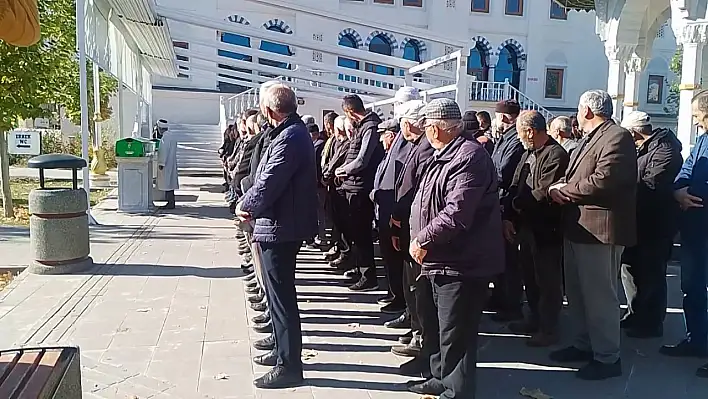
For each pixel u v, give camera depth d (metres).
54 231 7.00
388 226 5.52
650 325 5.36
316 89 20.80
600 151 4.20
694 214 4.68
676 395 4.18
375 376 4.36
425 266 3.63
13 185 17.05
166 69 23.16
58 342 4.90
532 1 32.84
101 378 4.23
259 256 4.16
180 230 10.12
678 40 9.85
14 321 5.39
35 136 11.60
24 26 3.08
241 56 28.31
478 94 27.58
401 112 5.23
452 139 3.62
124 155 11.93
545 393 4.18
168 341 4.95
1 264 7.54
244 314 5.65
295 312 4.16
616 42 13.75
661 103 33.25
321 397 3.99
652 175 5.27
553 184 4.57
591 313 4.41
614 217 4.20
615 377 4.44
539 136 4.84
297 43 13.58
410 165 4.65
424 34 11.27
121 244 8.82
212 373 4.35
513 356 4.86
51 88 11.65
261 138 4.94
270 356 4.54
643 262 5.34
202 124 28.91
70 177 19.67
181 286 6.59
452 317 3.61
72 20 12.86
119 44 15.16
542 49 33.19
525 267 5.34
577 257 4.41
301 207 4.04
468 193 3.42
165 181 12.57
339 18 12.05
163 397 3.96
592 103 4.30
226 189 13.56
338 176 6.66
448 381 3.71
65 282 6.67
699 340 4.84
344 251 7.55
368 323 5.58
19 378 2.62
